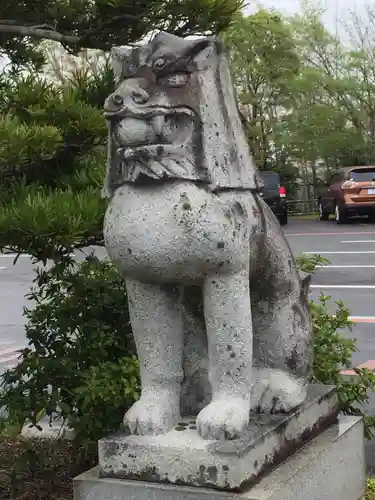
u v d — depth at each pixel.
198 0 3.04
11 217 2.36
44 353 2.99
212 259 1.88
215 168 1.92
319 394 2.38
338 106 20.69
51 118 2.86
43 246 2.52
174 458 1.88
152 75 1.87
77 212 2.40
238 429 1.90
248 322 1.97
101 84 3.10
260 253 2.10
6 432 3.32
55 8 3.25
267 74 19.42
